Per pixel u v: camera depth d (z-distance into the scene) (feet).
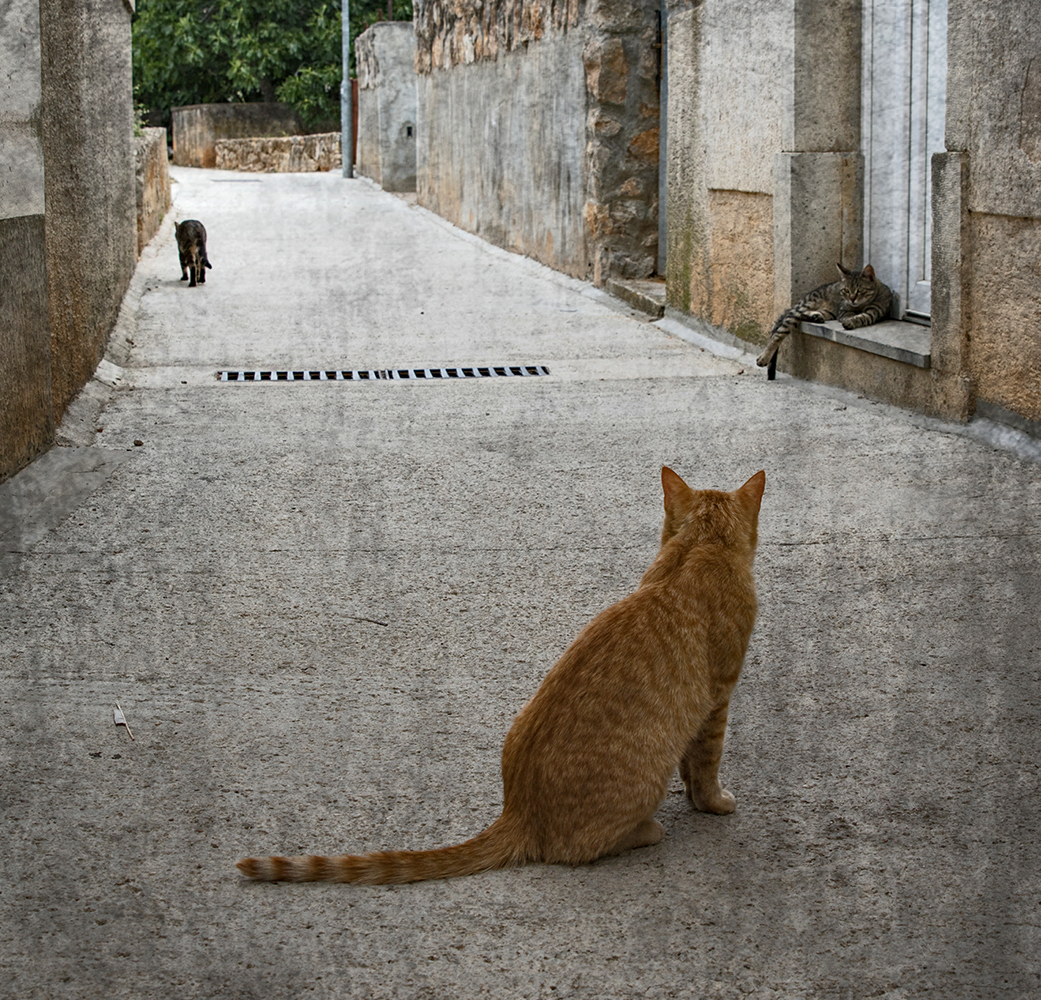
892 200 27.43
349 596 16.19
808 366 28.86
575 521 19.10
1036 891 9.57
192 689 13.46
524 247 53.06
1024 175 20.81
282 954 8.84
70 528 18.67
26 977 8.57
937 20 25.13
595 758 9.68
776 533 18.29
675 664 9.99
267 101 133.69
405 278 47.26
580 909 9.36
